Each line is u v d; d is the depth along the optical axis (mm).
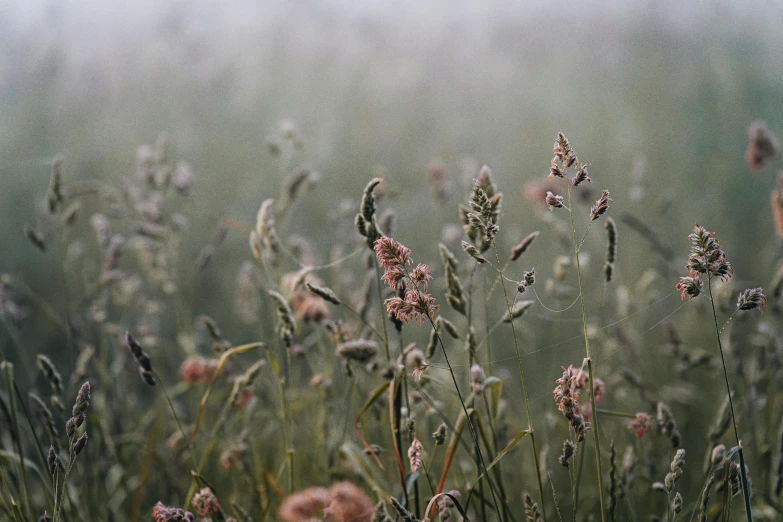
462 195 4727
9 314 2598
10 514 1893
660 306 3445
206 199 5023
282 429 2598
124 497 2465
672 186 4977
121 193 3307
